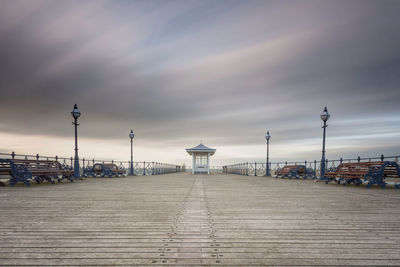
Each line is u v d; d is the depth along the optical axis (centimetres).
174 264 222
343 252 254
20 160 974
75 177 1372
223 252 252
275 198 644
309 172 1691
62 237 299
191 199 619
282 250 259
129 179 1543
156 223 368
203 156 2828
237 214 434
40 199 613
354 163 1092
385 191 841
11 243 278
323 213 446
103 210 469
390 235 314
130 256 240
